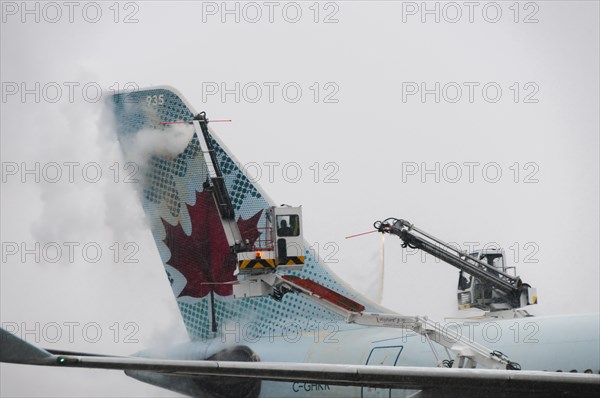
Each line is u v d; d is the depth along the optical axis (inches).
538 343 3093.0
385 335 3639.3
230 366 2399.1
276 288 3531.0
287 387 3789.4
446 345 3203.7
